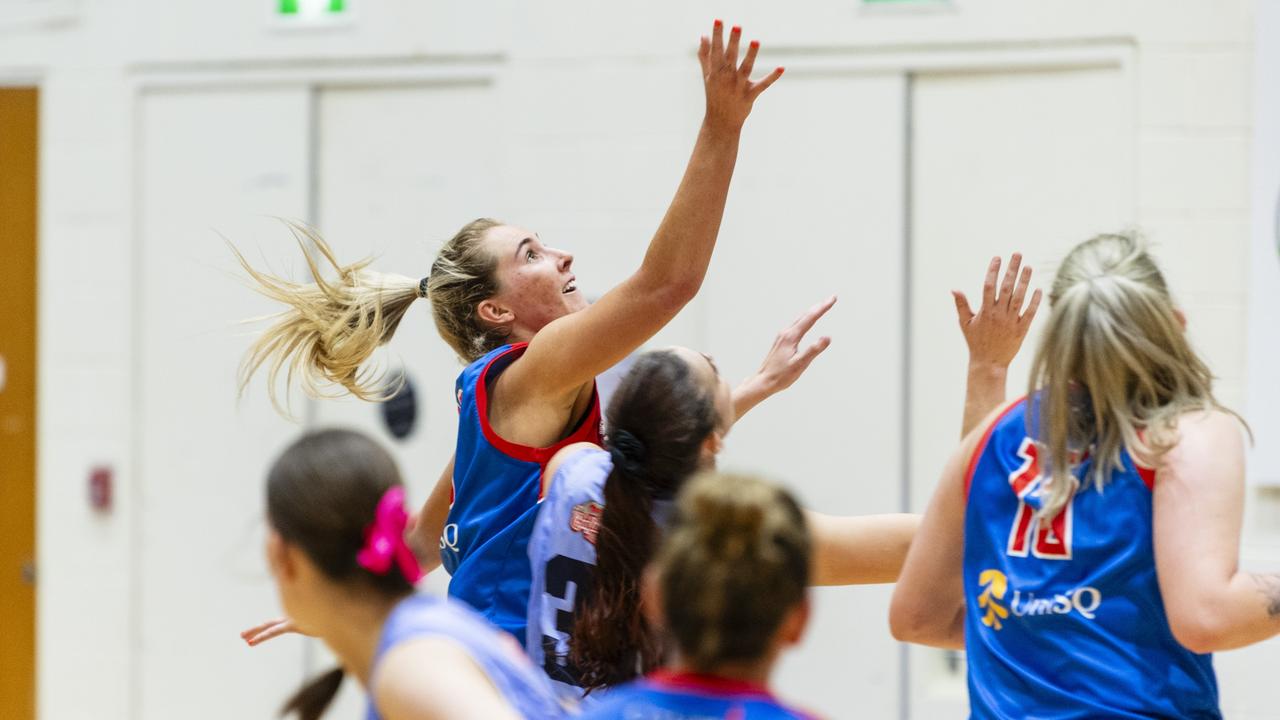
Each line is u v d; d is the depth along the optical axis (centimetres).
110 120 1683
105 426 1688
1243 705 1375
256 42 1644
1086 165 1438
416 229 1616
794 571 497
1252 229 1382
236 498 1656
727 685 498
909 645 1473
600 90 1549
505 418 835
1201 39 1400
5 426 1728
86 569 1692
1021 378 1451
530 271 927
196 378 1666
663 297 780
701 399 779
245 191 1652
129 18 1677
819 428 1494
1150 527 635
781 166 1500
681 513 510
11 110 1714
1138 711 627
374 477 581
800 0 1491
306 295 986
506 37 1573
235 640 1655
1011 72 1458
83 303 1694
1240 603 596
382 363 1598
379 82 1617
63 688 1695
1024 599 661
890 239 1478
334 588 578
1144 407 653
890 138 1477
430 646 557
